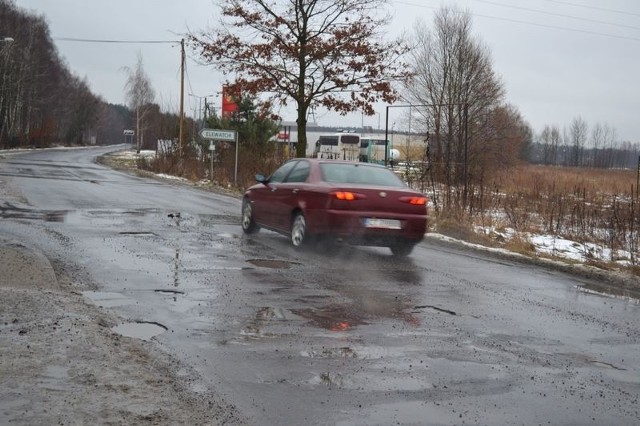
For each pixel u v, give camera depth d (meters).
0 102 69.75
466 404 3.99
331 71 19.97
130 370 4.27
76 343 4.69
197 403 3.81
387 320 5.99
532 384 4.42
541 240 13.20
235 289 7.00
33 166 34.25
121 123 185.25
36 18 85.62
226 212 15.78
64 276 7.18
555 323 6.24
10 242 8.91
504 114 39.94
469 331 5.73
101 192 19.52
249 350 4.89
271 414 3.71
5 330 4.88
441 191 17.25
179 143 36.53
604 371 4.80
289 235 10.48
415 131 39.97
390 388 4.21
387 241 9.62
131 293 6.58
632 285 8.83
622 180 34.69
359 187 9.56
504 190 25.25
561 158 99.56
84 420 3.45
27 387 3.84
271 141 29.22
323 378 4.34
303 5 19.75
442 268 9.29
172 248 9.56
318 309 6.29
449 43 38.06
